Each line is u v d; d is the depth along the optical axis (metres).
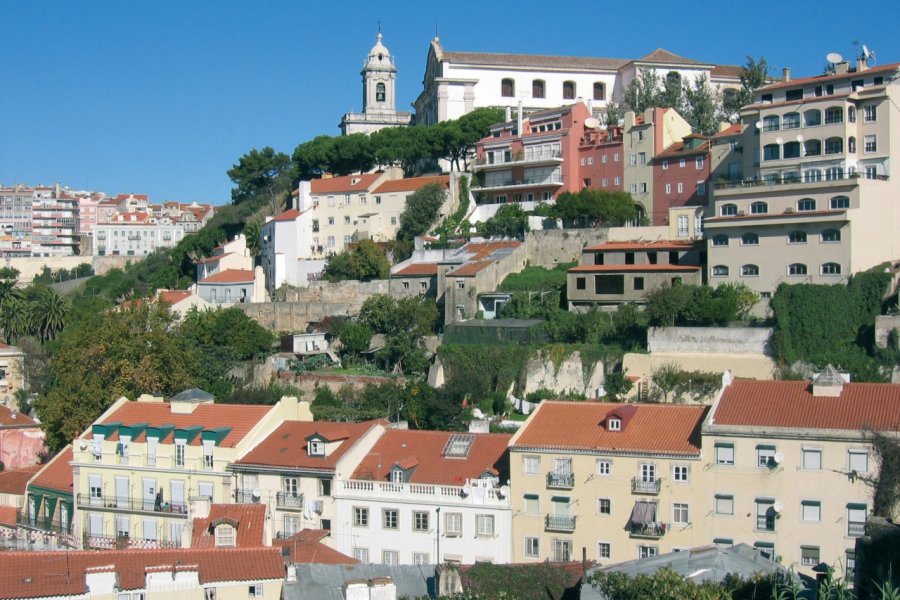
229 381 130.50
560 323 124.94
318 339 143.25
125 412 101.12
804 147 132.75
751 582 51.69
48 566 59.47
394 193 175.38
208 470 92.00
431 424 112.88
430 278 151.00
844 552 76.88
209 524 75.44
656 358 115.88
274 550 63.38
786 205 125.69
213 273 177.38
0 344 153.50
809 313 114.31
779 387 84.94
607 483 82.69
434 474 87.50
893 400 80.56
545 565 65.19
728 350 115.00
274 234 179.75
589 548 82.56
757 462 79.69
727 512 80.12
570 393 118.38
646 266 129.25
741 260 124.50
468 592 59.28
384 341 136.75
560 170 166.12
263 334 143.50
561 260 145.38
